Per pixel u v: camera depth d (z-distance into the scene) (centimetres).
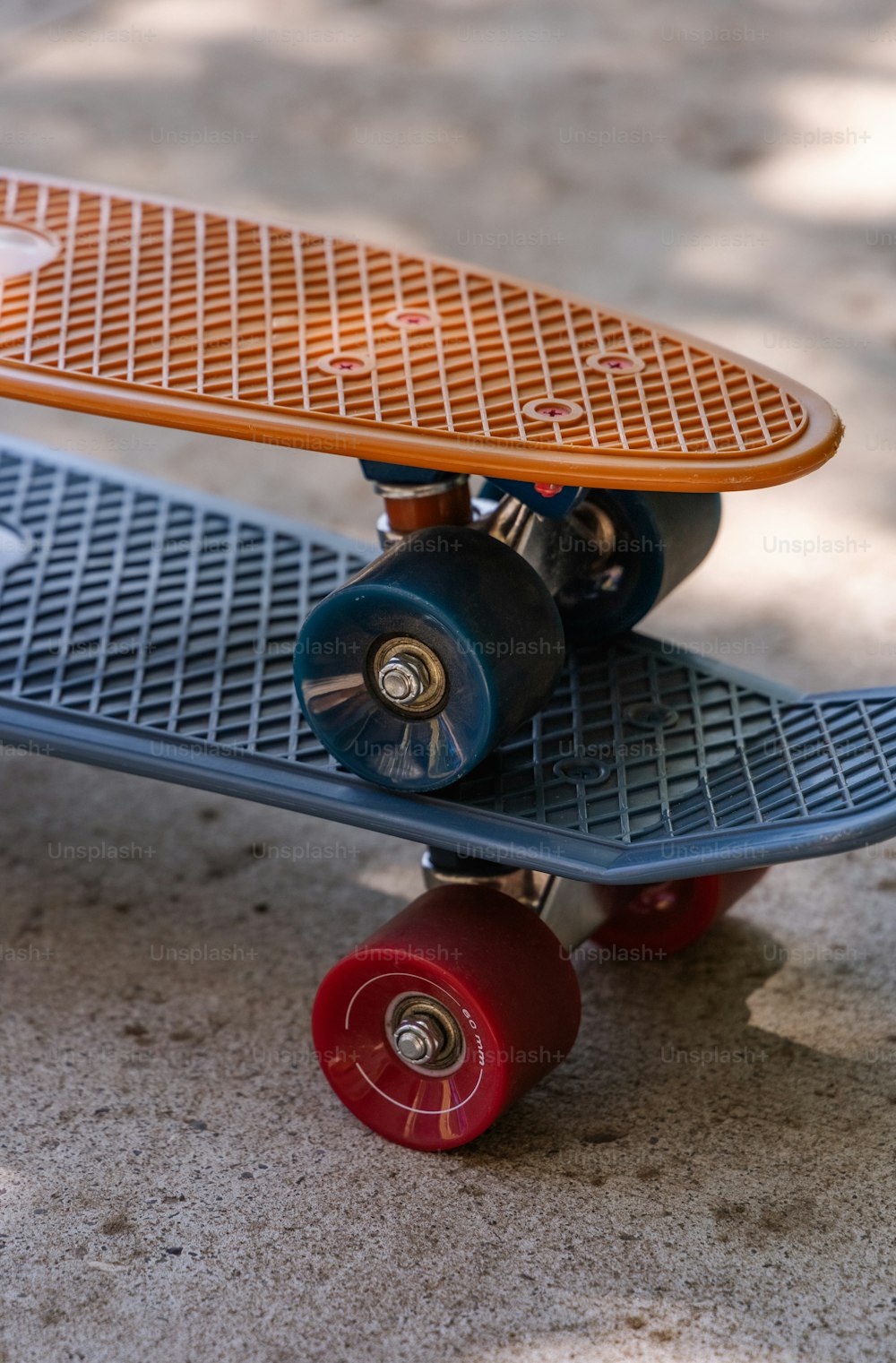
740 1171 74
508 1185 73
